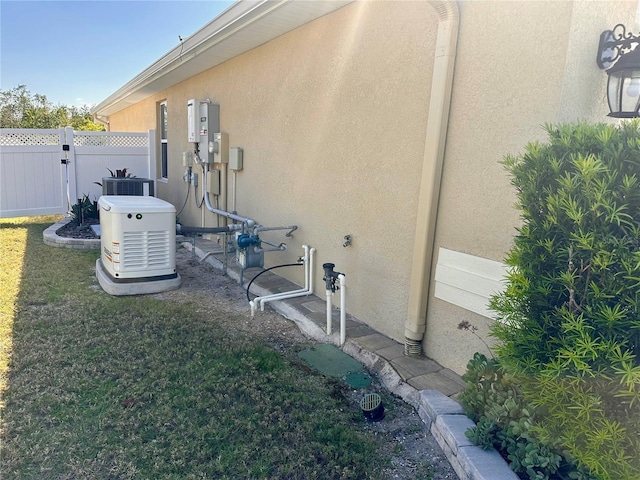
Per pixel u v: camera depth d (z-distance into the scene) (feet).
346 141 13.76
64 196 30.01
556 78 7.97
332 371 10.96
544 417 6.77
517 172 6.53
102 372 10.22
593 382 5.79
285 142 17.11
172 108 29.53
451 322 10.43
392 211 12.15
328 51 14.35
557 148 6.17
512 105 8.75
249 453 7.63
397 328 12.22
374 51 12.41
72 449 7.57
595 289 5.53
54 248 22.40
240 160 20.49
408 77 11.33
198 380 10.07
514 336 6.52
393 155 11.99
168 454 7.55
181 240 25.07
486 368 8.18
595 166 5.45
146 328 12.85
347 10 13.39
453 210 10.16
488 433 7.22
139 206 16.07
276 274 18.37
